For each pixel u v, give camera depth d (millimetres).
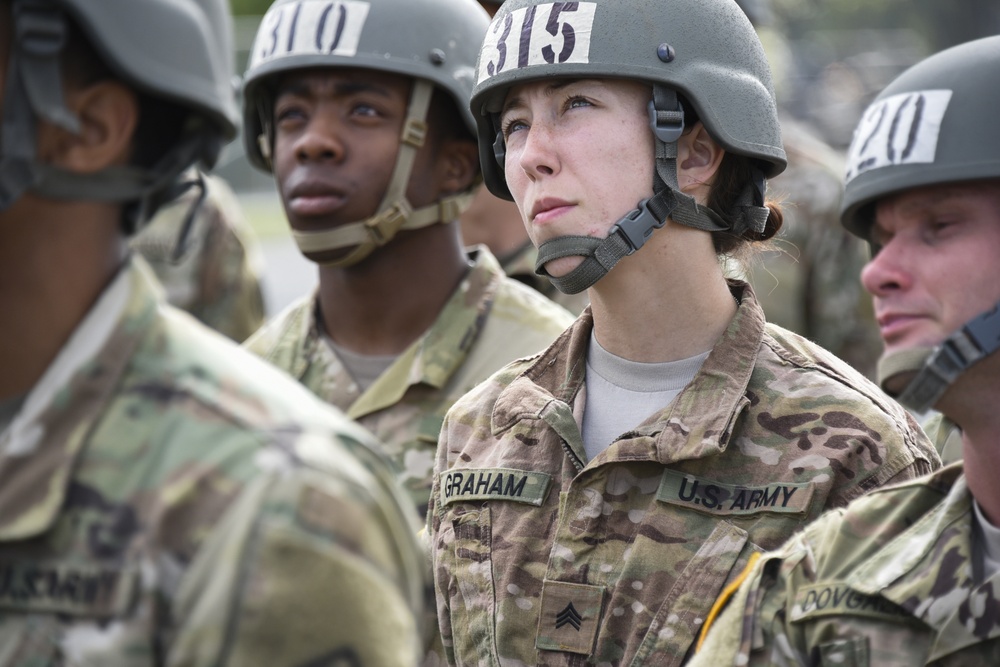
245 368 5422
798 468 7906
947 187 5742
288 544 4844
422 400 11352
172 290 18188
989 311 5637
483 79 8336
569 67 7945
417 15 11234
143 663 4781
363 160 11164
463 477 8805
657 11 8094
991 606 5844
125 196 5500
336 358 11844
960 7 65000
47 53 5113
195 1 5547
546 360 9000
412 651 5227
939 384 5672
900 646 6082
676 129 8031
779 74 64625
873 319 17906
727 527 7871
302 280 36719
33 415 5105
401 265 11547
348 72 11102
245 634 4758
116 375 5211
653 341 8414
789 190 17922
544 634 8094
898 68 64500
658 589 7887
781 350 8438
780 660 6371
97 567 4883
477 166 11719
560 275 8070
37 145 5230
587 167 7984
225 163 44781
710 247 8453
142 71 5270
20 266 5301
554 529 8320
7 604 4902
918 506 6410
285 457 5004
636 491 8148
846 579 6293
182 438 5055
